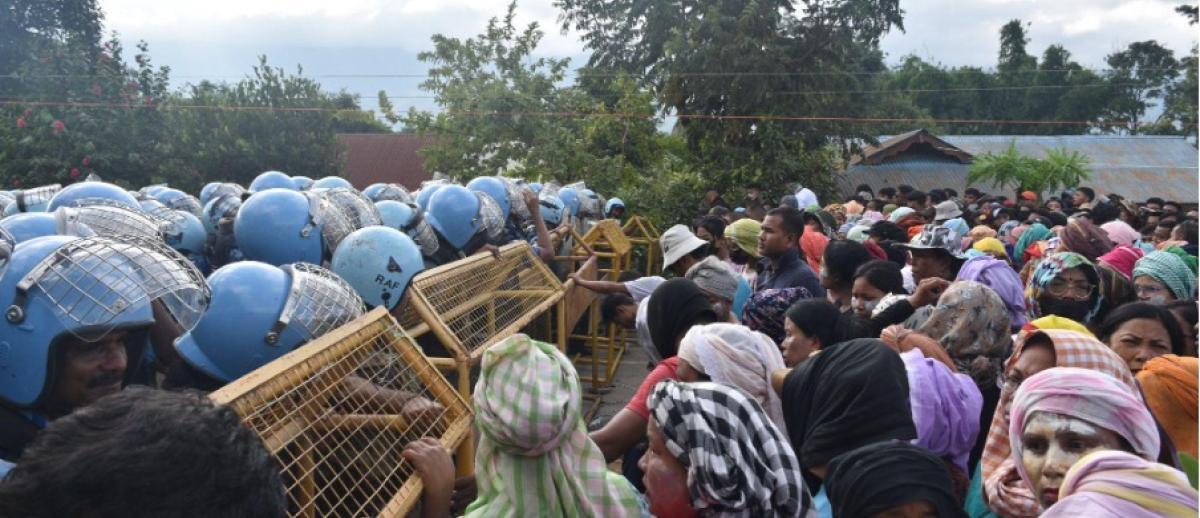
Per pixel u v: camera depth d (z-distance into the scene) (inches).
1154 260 182.4
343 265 151.8
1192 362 101.6
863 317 173.6
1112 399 76.4
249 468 45.1
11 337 88.9
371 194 307.9
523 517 80.2
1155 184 1031.0
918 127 1441.9
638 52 1082.7
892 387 94.7
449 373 155.3
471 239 241.9
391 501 90.8
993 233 307.9
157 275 97.7
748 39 792.9
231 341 112.0
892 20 879.7
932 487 70.1
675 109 843.4
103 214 154.2
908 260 276.5
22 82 636.7
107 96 641.6
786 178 792.3
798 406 102.3
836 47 839.7
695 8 962.7
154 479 40.7
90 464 40.3
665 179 648.4
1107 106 1599.4
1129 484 64.1
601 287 231.9
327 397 98.3
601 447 115.0
